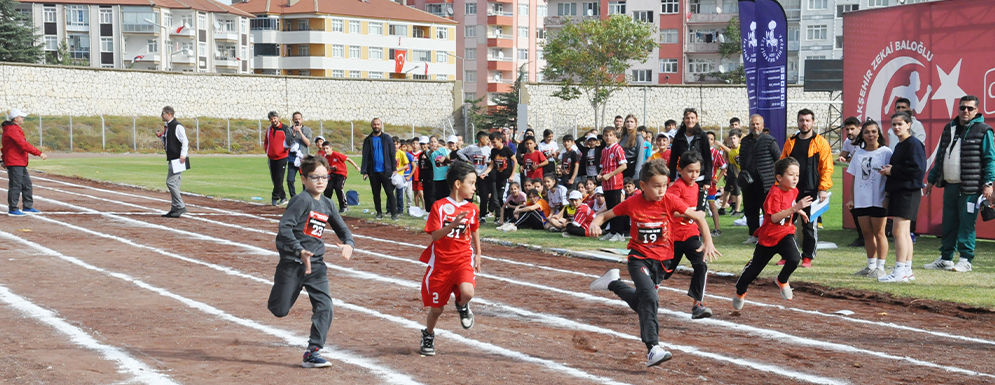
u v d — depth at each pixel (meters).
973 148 10.62
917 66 14.33
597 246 13.45
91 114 62.53
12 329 7.23
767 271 11.00
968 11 13.59
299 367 6.12
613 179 14.05
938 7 13.99
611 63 68.50
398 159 19.44
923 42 14.23
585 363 6.41
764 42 13.06
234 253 12.41
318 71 97.12
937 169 11.05
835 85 53.50
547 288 9.95
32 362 6.08
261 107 68.88
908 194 10.01
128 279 10.02
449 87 74.50
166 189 24.52
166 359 6.28
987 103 13.47
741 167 13.52
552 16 95.69
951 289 9.53
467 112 75.81
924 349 6.97
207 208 19.28
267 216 17.92
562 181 16.97
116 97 63.69
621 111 71.75
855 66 15.39
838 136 53.50
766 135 13.19
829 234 15.27
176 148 16.97
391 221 17.28
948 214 10.95
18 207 17.33
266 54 98.44
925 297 9.09
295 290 6.16
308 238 6.17
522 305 8.87
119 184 25.75
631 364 6.41
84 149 55.25
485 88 107.94
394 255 12.70
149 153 56.62
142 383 5.61
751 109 13.42
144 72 64.81
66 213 17.20
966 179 10.70
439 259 6.48
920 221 14.45
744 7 13.25
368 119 72.06
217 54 96.81
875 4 79.69
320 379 5.80
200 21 95.62
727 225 17.02
